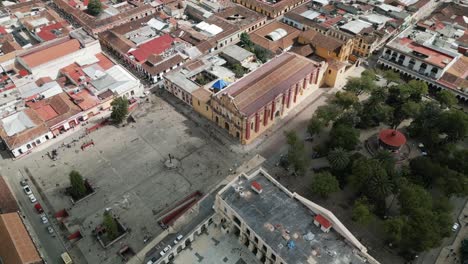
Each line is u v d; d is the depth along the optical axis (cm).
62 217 10788
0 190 11006
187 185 11831
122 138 13512
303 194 11594
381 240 10294
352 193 11612
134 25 19038
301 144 12188
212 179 12044
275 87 13875
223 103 13112
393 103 14875
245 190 9462
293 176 12188
